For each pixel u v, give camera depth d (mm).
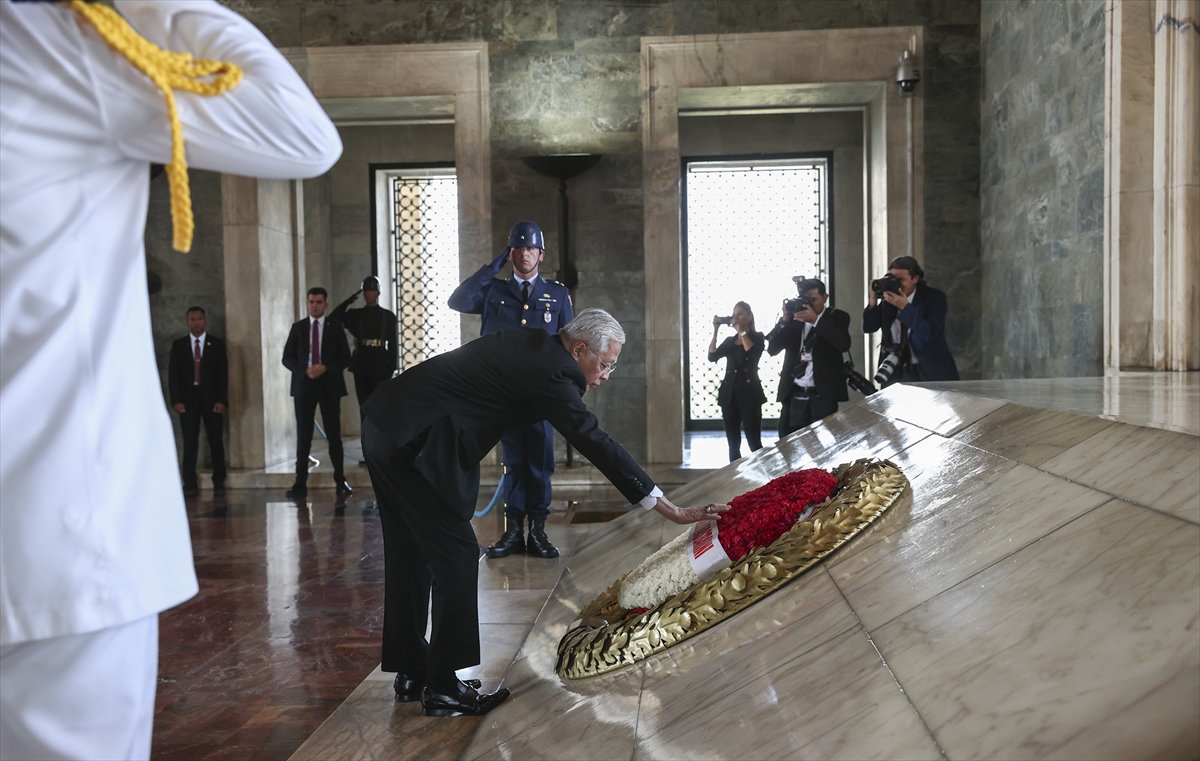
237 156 1174
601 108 9125
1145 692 1394
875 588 2217
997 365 8562
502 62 9164
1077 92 6781
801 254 12523
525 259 5309
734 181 12562
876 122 9523
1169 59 5898
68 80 1066
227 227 9297
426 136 12367
